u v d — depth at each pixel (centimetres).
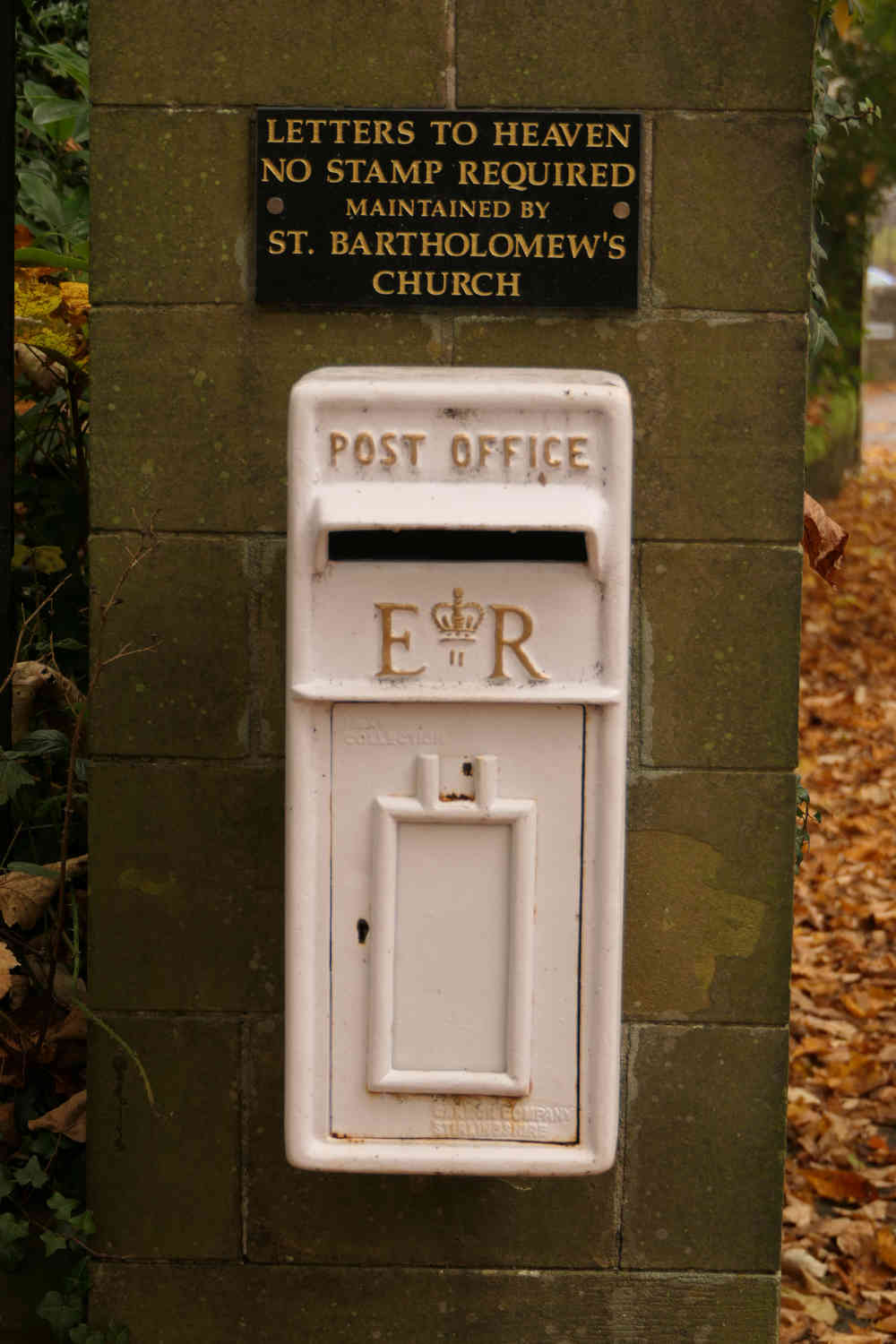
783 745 261
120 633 260
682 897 264
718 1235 270
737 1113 268
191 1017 267
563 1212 269
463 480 222
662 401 255
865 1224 380
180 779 263
